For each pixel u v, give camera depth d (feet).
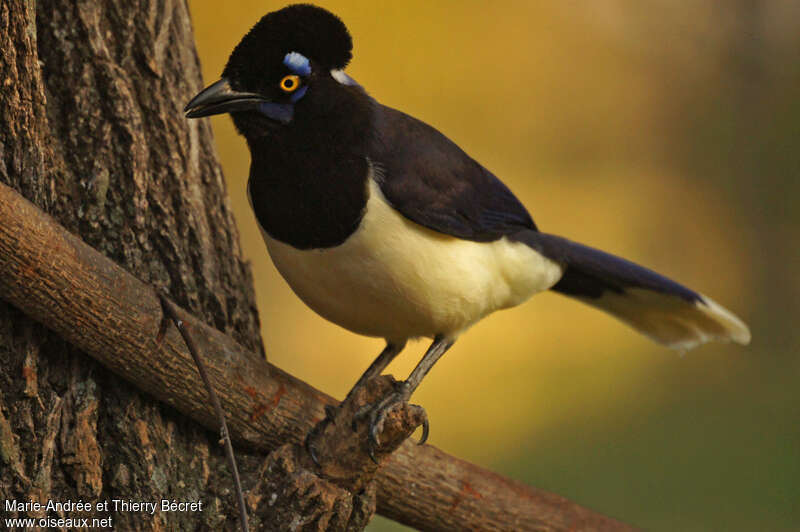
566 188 75.77
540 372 62.54
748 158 76.95
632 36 79.41
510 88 76.64
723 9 78.48
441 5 77.10
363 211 25.85
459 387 60.95
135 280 22.62
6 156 23.07
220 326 26.16
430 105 76.18
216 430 24.22
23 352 22.45
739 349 67.21
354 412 24.30
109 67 25.62
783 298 71.72
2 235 20.66
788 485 53.93
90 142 25.08
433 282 26.89
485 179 29.53
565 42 78.59
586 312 67.31
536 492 28.86
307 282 26.86
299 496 23.13
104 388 23.38
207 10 67.15
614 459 56.03
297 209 25.91
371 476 24.21
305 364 61.21
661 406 60.29
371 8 75.77
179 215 26.18
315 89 26.09
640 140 77.30
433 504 27.25
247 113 26.14
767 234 73.87
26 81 23.09
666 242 74.08
